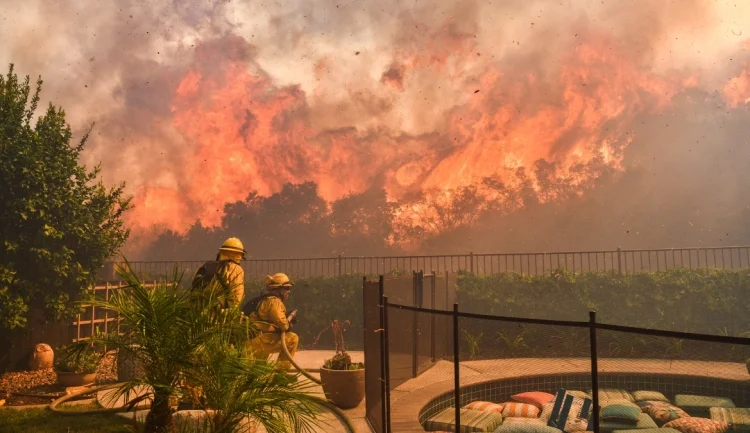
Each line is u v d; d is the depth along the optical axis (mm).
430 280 10828
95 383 9773
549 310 13258
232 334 4500
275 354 8297
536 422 6883
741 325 12523
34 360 11328
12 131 11344
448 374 9422
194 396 4312
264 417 4164
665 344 11133
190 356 4207
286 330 7508
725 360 10945
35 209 11141
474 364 10297
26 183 11062
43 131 11867
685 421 6602
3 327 11055
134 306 4293
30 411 7496
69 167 11984
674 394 8797
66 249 11430
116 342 4441
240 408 4086
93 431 6484
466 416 7129
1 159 10859
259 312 7500
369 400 6914
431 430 7043
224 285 5039
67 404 7945
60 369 9562
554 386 9164
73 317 11656
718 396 8445
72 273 11758
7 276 10492
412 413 6875
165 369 4277
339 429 6625
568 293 13273
